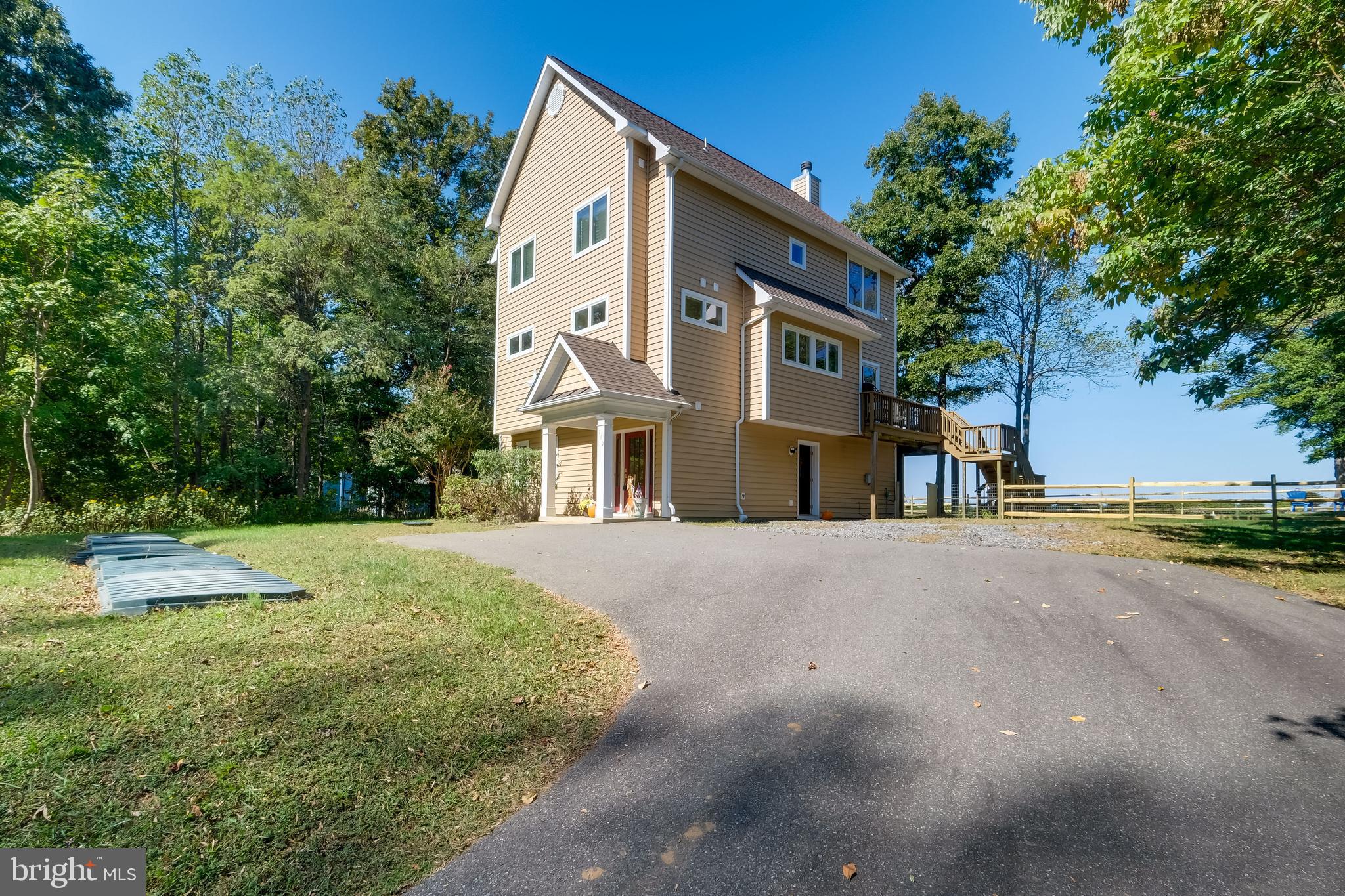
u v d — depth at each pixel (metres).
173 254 19.75
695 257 15.22
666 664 4.42
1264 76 6.20
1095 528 13.22
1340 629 5.30
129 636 4.16
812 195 22.53
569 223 16.77
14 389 12.20
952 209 26.84
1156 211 7.55
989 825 2.57
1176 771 3.02
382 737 3.08
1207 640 4.96
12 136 17.03
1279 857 2.37
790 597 6.09
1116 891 2.18
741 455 16.14
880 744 3.26
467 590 5.95
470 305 25.84
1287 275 7.25
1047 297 28.12
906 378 27.53
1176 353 9.21
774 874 2.26
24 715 2.97
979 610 5.64
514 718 3.43
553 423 14.79
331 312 21.89
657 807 2.71
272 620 4.65
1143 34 6.96
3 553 8.55
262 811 2.46
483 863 2.33
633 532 11.27
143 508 13.80
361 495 25.66
